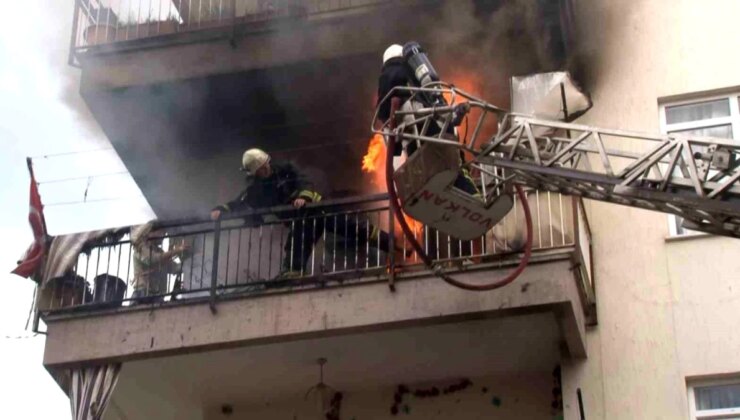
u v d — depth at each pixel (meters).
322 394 13.26
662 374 12.86
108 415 14.00
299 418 13.84
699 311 13.12
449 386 13.55
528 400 13.26
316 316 12.67
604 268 13.57
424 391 13.60
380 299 12.59
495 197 11.83
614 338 13.14
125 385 13.58
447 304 12.38
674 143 11.35
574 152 11.80
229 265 14.26
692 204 11.22
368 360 13.23
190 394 13.88
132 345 12.97
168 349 12.88
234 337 12.77
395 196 11.83
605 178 11.55
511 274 12.20
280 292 12.86
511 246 12.60
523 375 13.39
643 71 14.60
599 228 13.81
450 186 11.62
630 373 12.91
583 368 12.98
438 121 11.77
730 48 14.52
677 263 13.41
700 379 12.86
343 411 13.73
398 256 13.91
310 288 12.80
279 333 12.67
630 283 13.41
